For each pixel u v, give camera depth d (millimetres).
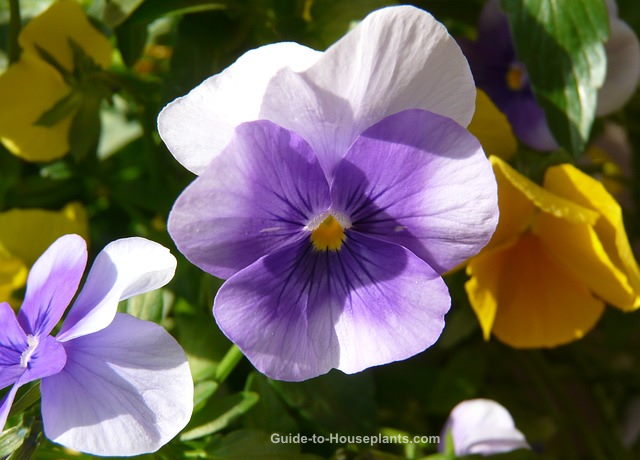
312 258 183
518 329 232
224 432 219
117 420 174
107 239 277
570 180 208
